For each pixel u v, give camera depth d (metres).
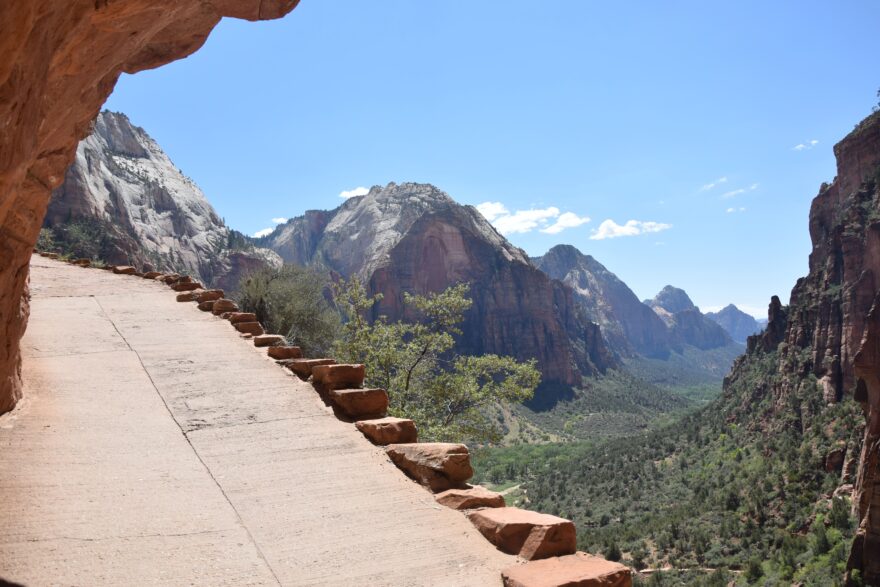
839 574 50.72
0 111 3.34
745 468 87.38
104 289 15.21
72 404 7.51
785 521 68.38
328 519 5.16
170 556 4.40
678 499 90.62
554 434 185.88
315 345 26.06
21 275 6.43
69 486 5.33
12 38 3.10
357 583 4.24
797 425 87.56
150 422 7.13
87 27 4.91
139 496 5.29
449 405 22.78
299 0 8.66
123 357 9.63
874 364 57.66
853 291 87.12
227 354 10.01
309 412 7.69
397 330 23.58
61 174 6.43
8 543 4.31
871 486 45.69
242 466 6.14
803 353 100.38
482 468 135.75
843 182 110.56
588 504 99.62
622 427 198.12
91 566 4.16
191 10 7.33
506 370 23.48
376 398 7.79
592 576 4.20
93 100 6.48
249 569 4.33
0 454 5.83
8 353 6.73
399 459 6.36
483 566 4.55
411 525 5.14
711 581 59.22
